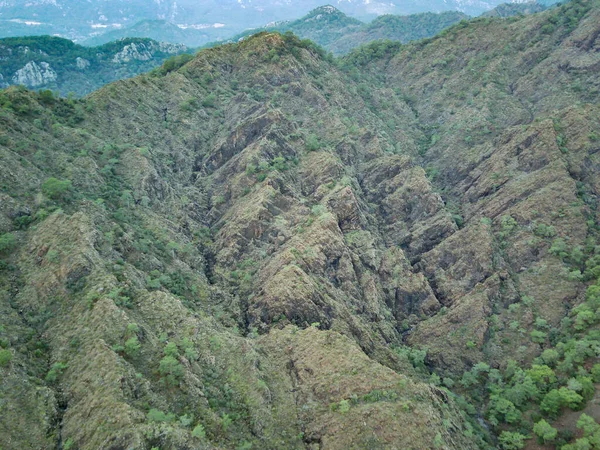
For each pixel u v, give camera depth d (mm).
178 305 68688
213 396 58781
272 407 60844
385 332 87688
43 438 48406
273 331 75000
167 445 48375
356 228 104312
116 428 47781
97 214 81875
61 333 60594
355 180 119125
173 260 86688
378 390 61594
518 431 71000
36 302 64938
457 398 78250
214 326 70438
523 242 99250
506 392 76625
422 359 85750
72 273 66250
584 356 74500
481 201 116125
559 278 91125
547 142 112438
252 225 97750
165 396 54969
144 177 100562
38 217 76688
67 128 105438
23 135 94562
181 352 61812
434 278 102750
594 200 101438
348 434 57156
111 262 71688
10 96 101812
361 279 94625
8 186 79875
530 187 108000
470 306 91688
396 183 122312
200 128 131125
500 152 123500
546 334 84000
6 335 58125
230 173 115500
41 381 53750
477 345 86750
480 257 98812
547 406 70438
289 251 88688
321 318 78375
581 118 114438
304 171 115688
